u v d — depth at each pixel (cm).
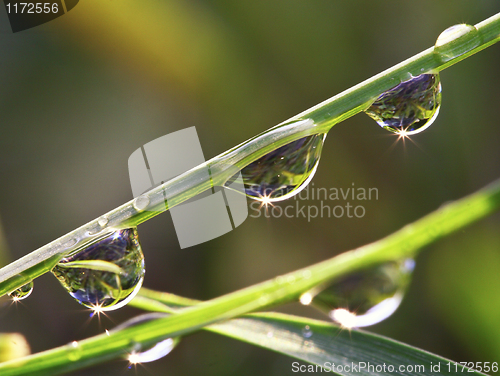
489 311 8
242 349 8
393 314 8
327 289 8
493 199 8
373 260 8
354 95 7
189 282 8
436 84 7
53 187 8
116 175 8
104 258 7
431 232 8
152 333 7
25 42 8
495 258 8
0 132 8
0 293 7
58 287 8
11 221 8
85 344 7
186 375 8
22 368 7
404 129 7
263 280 8
